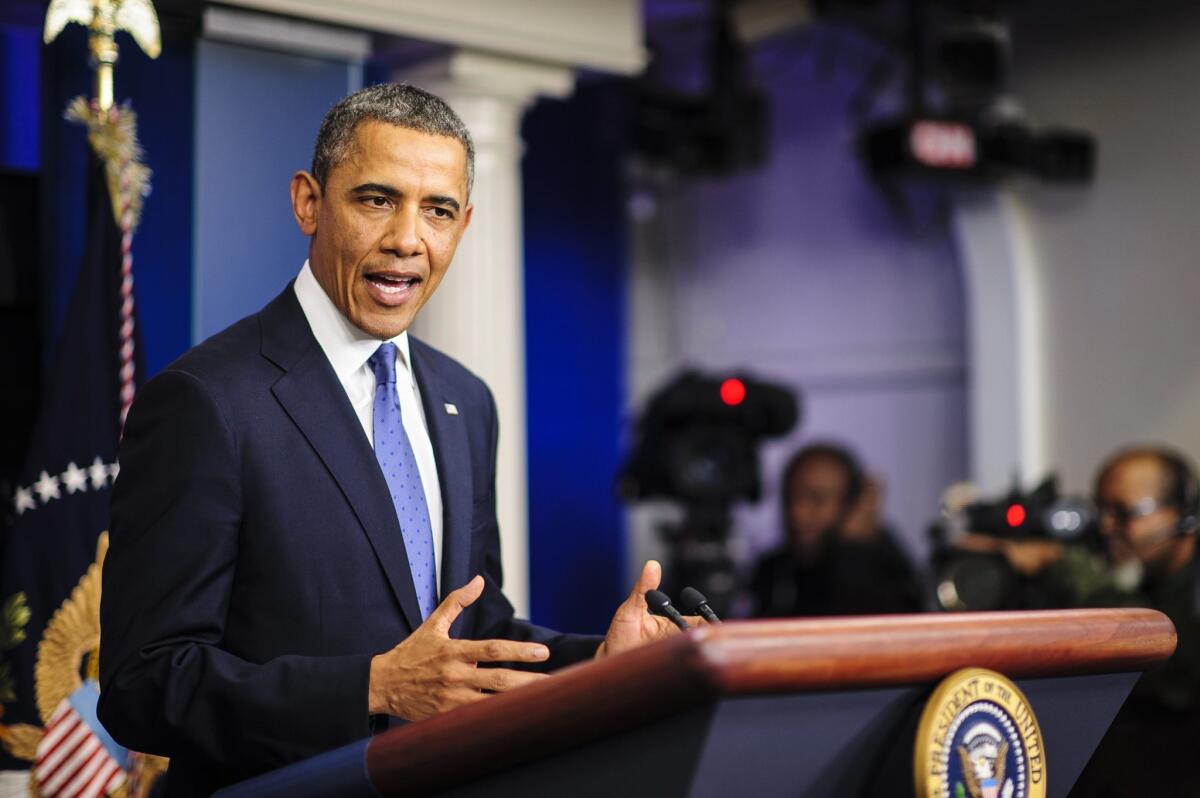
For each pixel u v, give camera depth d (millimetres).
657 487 5375
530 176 5730
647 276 7473
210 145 3023
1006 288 5762
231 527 1484
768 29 5891
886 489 6641
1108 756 3111
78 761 2455
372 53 3496
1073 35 5609
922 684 1167
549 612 5711
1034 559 3588
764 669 1021
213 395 1509
